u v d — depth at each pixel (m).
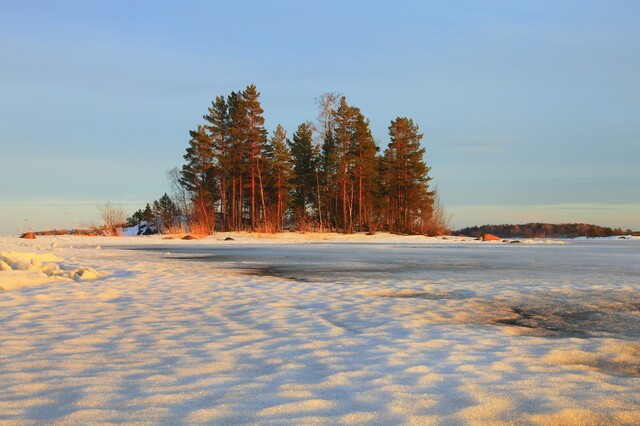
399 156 59.31
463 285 10.69
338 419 3.05
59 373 4.00
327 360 4.50
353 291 9.59
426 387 3.71
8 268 11.30
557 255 22.62
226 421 3.00
